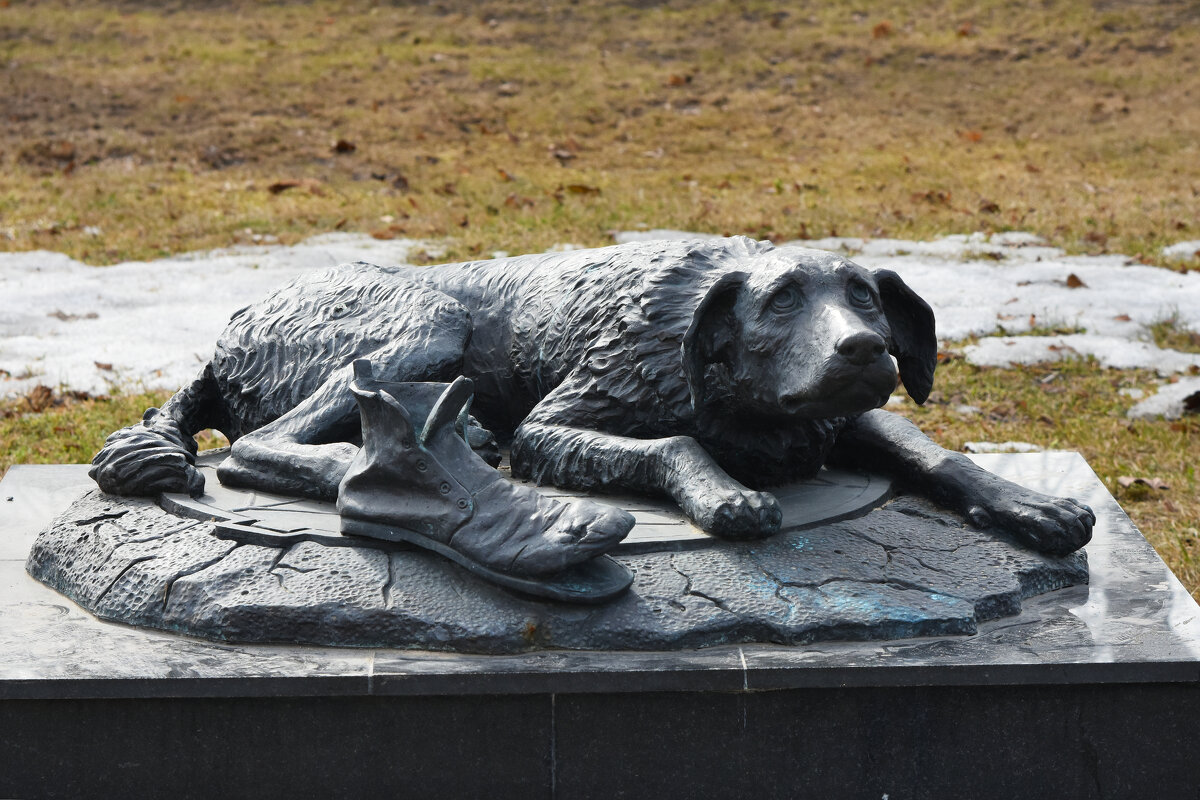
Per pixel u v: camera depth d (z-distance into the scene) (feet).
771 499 11.49
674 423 12.51
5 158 40.81
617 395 12.67
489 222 35.14
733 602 10.85
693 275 12.73
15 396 23.20
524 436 12.94
